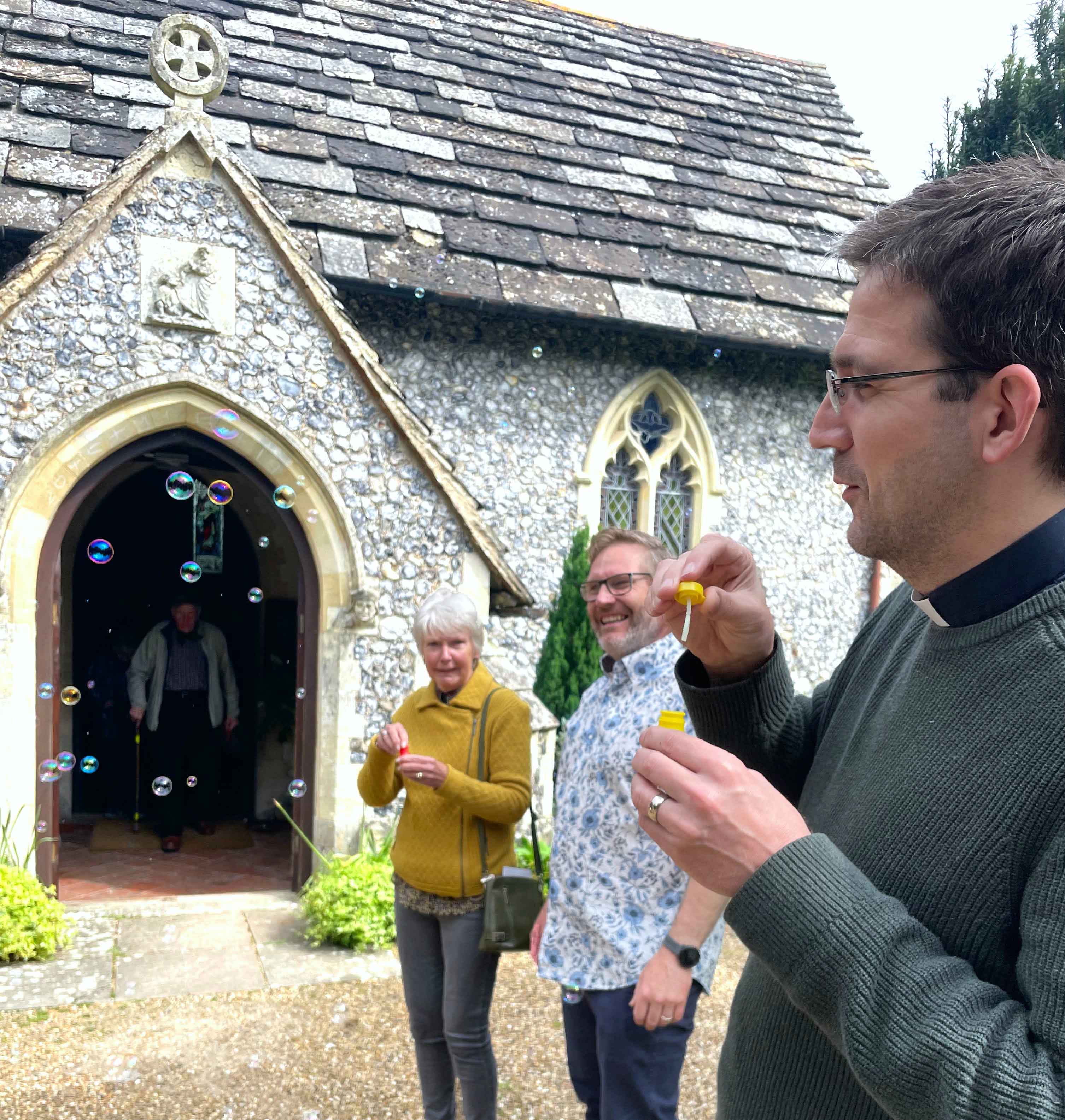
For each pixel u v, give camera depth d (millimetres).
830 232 8797
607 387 7625
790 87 10391
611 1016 2150
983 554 920
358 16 8375
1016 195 848
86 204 4777
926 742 929
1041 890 779
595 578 2492
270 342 5129
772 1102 1089
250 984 4266
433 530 5457
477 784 2732
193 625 6785
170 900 5328
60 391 4738
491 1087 2756
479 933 2736
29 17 6703
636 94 9250
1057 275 812
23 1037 3717
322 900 4742
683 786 867
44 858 4859
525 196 7617
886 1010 773
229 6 7770
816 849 838
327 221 6637
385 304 6949
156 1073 3480
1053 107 12133
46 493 4742
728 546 1227
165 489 7863
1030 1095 678
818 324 7977
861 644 1290
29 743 4727
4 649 4625
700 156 8938
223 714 7016
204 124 4957
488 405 7250
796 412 8312
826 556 8367
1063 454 858
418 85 8039
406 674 5367
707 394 8008
